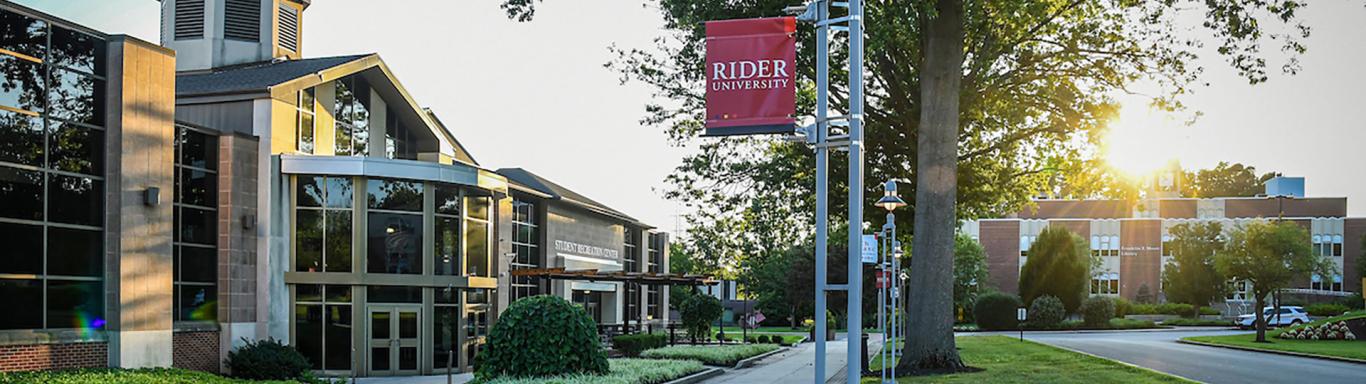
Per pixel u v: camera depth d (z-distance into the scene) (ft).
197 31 108.58
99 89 72.79
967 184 110.42
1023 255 303.07
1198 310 265.34
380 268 96.12
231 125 93.25
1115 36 95.71
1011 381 71.92
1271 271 158.61
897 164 106.42
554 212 155.53
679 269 273.95
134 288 73.10
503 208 127.24
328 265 94.17
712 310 147.84
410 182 98.53
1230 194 452.35
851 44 38.99
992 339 156.46
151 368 71.26
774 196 109.50
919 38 88.79
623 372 68.33
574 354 64.80
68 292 69.67
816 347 39.58
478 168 104.01
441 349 100.53
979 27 90.89
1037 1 83.97
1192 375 83.30
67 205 69.87
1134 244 303.48
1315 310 256.73
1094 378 73.51
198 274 85.92
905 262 188.96
